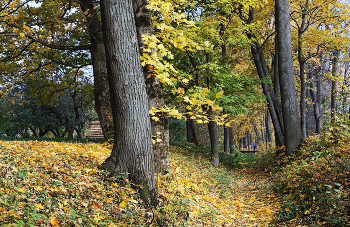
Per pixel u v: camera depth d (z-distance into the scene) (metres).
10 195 3.02
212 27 10.53
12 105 20.55
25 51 11.88
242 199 7.30
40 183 3.67
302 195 4.93
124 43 4.48
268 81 13.20
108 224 3.33
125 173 4.55
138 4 6.06
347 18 14.58
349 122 7.31
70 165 4.84
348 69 20.58
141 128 4.60
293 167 8.19
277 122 14.84
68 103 22.17
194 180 7.52
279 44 11.27
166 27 5.34
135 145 4.55
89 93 14.12
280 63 11.25
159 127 6.24
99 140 13.05
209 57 13.09
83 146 7.85
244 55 18.14
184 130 26.38
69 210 3.24
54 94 13.83
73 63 13.33
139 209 4.12
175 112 4.97
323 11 15.05
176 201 5.01
